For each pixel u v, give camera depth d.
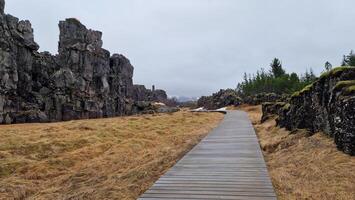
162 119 44.50
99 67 72.19
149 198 8.62
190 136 25.84
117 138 27.81
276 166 12.95
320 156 12.91
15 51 50.91
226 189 9.30
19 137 25.86
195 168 12.16
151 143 24.53
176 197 8.66
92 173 15.88
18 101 48.72
